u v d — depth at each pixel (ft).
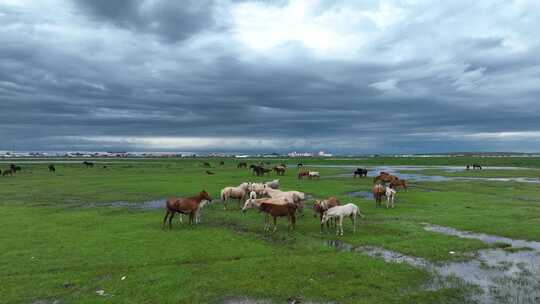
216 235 53.72
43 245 47.34
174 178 164.66
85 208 81.25
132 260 41.47
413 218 68.13
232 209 78.69
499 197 98.58
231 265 39.81
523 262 42.42
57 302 30.60
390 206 83.05
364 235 54.39
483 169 263.70
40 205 85.35
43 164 334.24
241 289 33.45
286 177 174.50
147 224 62.08
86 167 274.36
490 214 71.36
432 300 31.68
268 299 31.58
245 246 47.62
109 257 42.50
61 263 40.27
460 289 34.06
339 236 53.88
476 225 61.31
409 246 47.93
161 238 51.70
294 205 58.44
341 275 37.01
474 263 41.88
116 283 34.55
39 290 32.86
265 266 39.47
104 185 130.82
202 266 39.60
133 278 35.76
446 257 43.78
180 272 37.45
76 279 35.47
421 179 168.66
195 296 31.94
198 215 64.75
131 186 127.24
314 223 63.82
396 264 40.57
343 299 31.60
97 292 32.58
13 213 72.49
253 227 60.29
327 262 40.88
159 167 280.92
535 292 33.63
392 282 35.37
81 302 30.53
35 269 38.32
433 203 87.35
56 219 65.98
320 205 60.13
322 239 52.21
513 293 33.37
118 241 49.73
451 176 189.67
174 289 33.32
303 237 53.26
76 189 118.21
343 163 409.90
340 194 106.52
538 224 61.87
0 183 139.13
